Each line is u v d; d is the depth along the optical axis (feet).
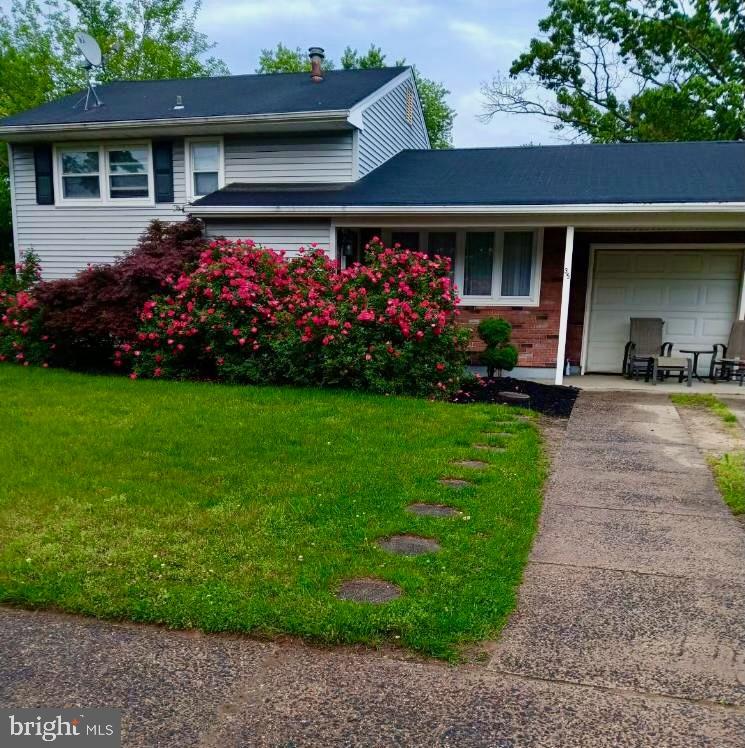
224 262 31.09
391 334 28.19
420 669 8.75
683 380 34.63
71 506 13.97
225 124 38.42
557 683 8.50
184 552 11.78
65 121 40.86
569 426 23.59
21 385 27.94
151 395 26.05
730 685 8.48
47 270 44.50
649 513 14.80
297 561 11.45
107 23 82.17
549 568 11.87
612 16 74.23
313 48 45.85
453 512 14.19
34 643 9.37
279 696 8.26
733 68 71.00
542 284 35.50
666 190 31.55
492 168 39.75
